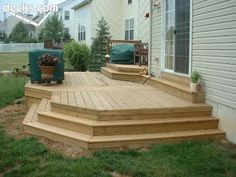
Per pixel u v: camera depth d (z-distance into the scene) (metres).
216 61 6.05
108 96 7.18
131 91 7.95
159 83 8.26
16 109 8.41
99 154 5.00
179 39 7.68
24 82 12.66
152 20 9.45
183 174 4.29
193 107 6.11
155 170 4.40
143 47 11.27
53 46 18.81
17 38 50.53
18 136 6.02
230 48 5.62
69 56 16.95
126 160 4.75
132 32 19.14
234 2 5.48
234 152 5.14
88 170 4.34
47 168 4.43
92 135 5.45
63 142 5.55
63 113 6.20
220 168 4.48
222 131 5.86
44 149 5.18
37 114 6.45
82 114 5.88
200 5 6.56
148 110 5.88
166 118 5.99
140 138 5.41
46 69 8.49
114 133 5.52
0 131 6.26
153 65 9.43
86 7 23.39
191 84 6.62
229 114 5.71
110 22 21.11
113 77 10.44
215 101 6.11
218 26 5.95
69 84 9.05
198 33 6.68
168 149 5.16
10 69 19.16
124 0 20.47
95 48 18.00
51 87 8.35
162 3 8.55
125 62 12.34
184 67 7.43
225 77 5.79
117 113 5.75
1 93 10.16
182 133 5.73
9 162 4.66
